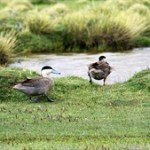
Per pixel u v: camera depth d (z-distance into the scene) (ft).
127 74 77.92
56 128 47.60
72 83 62.80
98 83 69.00
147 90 60.29
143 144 42.52
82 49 103.50
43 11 124.67
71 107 54.75
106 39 103.19
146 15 117.91
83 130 46.98
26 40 102.22
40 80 57.21
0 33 102.32
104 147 41.42
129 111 52.75
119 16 107.34
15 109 54.19
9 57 90.63
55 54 98.94
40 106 55.21
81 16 108.78
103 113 52.21
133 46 103.60
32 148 41.70
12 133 46.44
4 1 150.61
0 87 59.98
